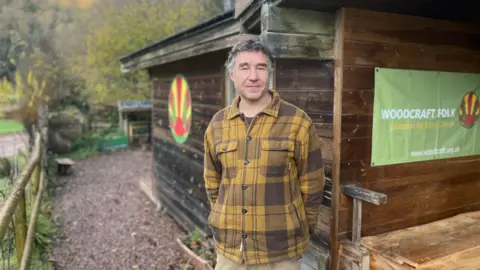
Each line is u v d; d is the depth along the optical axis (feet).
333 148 9.01
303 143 6.36
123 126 51.65
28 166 17.03
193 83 17.20
